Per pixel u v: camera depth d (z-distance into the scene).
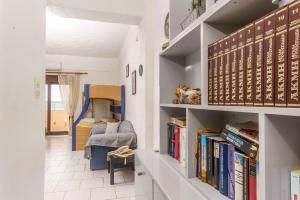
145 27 2.79
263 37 0.68
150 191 1.39
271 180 0.64
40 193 1.38
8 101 0.89
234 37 0.84
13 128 0.95
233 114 1.24
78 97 6.96
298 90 0.55
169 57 1.78
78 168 3.85
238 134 0.90
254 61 0.72
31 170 1.20
